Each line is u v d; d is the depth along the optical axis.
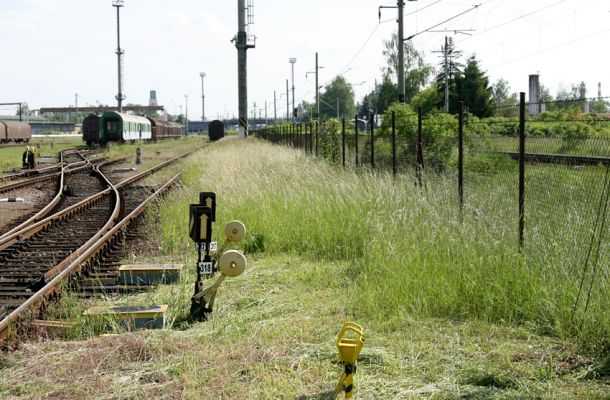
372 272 9.05
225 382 5.72
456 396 5.43
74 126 170.38
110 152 56.59
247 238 12.30
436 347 6.60
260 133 74.69
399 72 27.44
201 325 7.72
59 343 6.93
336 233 11.65
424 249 9.27
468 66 66.12
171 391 5.63
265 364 6.12
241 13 67.56
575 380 5.72
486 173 16.70
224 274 8.09
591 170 13.05
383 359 6.20
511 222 9.80
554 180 12.45
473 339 6.81
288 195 14.66
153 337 6.91
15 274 10.70
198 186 20.53
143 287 9.91
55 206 20.89
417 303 7.77
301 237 12.12
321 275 9.81
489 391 5.52
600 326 6.59
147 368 6.14
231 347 6.60
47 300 8.91
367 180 14.71
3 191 24.44
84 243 13.67
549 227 9.28
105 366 6.24
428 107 67.56
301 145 35.53
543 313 7.28
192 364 6.16
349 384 5.18
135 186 26.52
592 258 7.98
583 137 18.48
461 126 11.66
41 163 43.34
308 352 6.47
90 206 20.66
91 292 9.84
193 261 11.43
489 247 8.66
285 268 10.54
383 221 11.23
